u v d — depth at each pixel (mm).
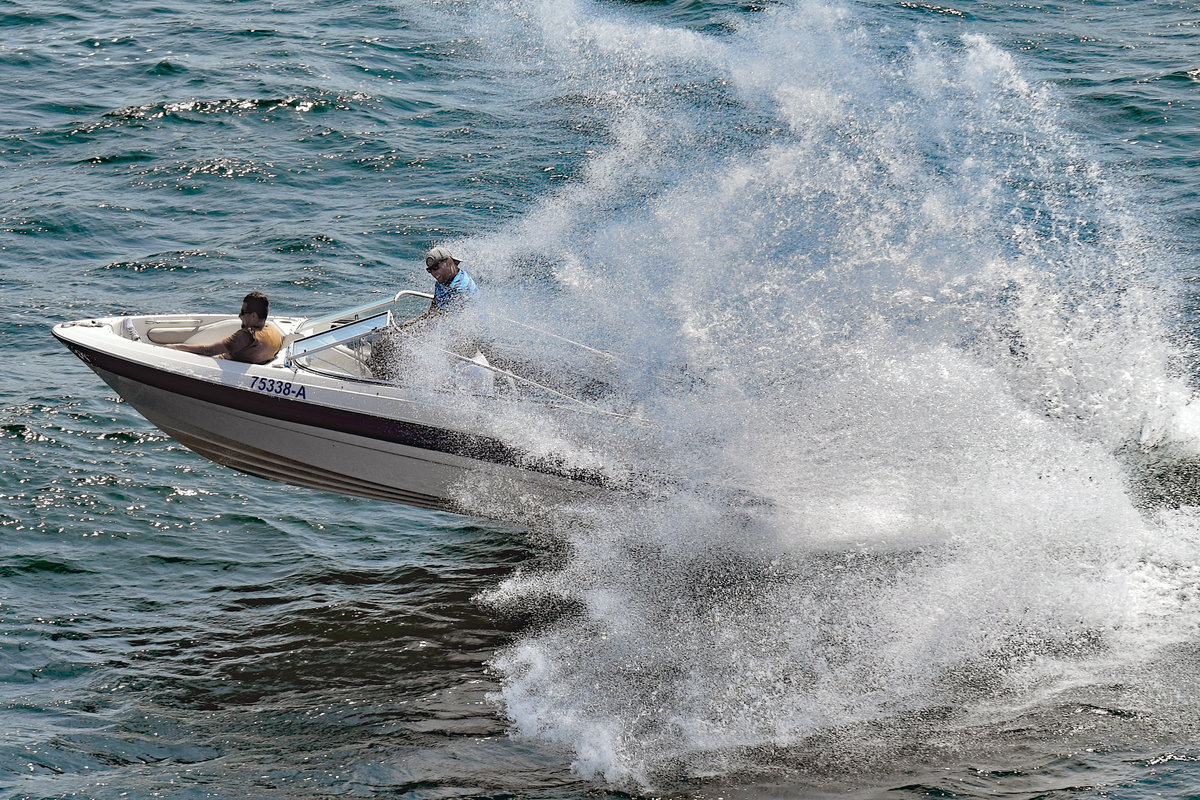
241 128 70562
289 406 32188
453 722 26172
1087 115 70500
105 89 76125
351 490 33906
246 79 77438
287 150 68000
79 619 30188
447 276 33219
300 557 34219
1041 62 80688
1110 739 24531
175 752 24938
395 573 33531
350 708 26797
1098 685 26594
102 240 56812
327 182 64438
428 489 33625
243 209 60875
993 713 25797
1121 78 76562
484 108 75062
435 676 28125
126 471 37562
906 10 92562
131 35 86500
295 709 26734
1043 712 25703
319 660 28828
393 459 32938
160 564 33219
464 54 85625
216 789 23594
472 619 30812
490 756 24859
